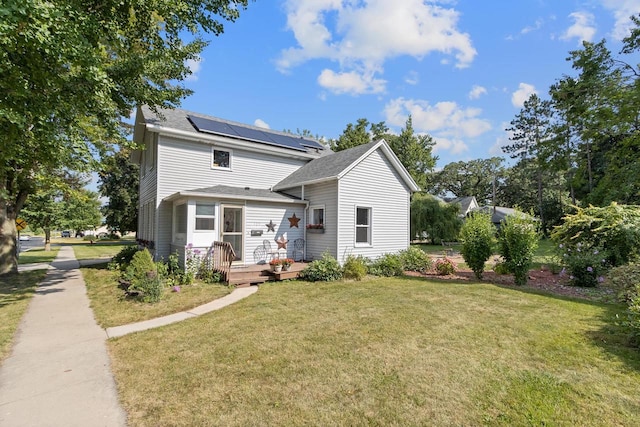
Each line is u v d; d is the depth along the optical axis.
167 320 5.74
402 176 13.40
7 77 5.33
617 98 17.02
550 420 2.70
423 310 6.15
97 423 2.74
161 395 3.18
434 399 3.03
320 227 11.56
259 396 3.12
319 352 4.16
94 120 8.61
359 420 2.72
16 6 4.37
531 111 35.69
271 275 9.60
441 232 25.62
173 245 10.85
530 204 43.72
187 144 11.58
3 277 11.06
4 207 11.45
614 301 6.77
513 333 4.82
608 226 9.07
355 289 8.24
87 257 19.39
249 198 10.59
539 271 11.46
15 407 2.99
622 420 2.71
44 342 4.73
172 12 7.92
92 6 6.94
